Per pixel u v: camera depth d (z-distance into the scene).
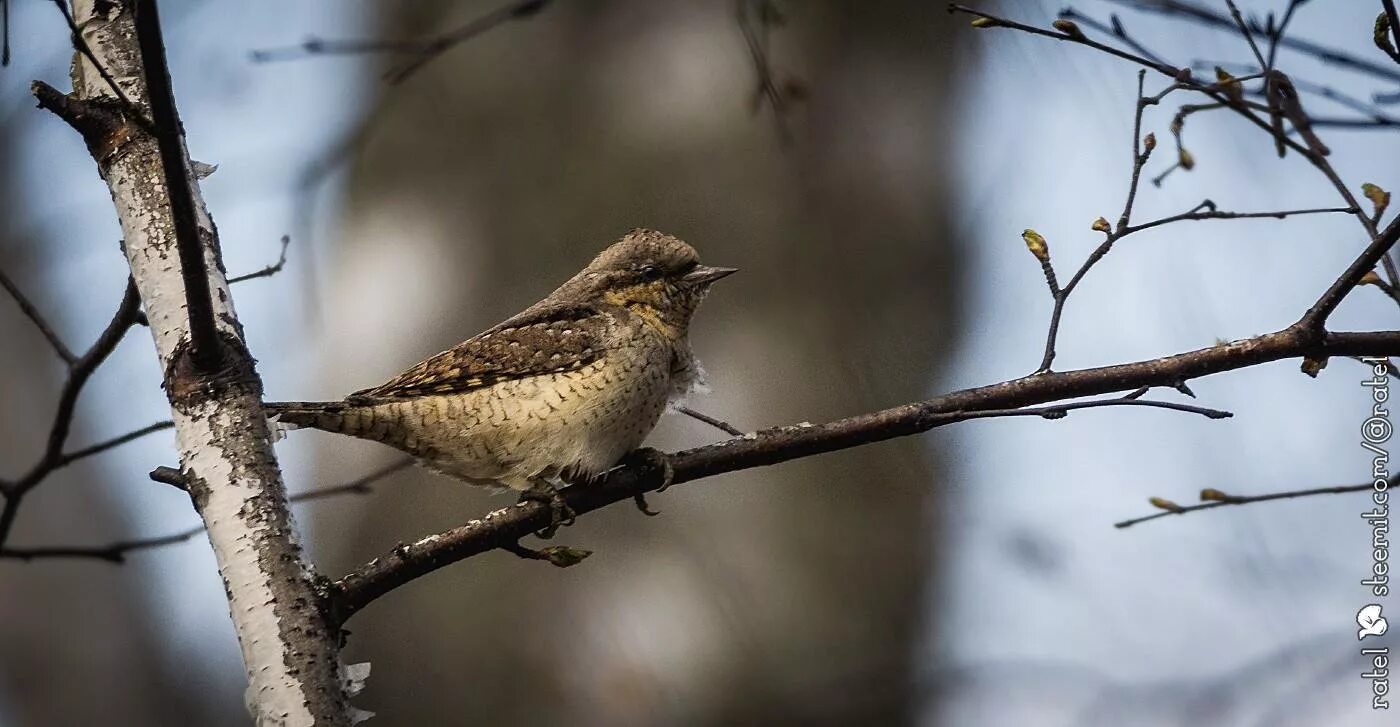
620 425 9.27
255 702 6.02
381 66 12.20
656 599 10.62
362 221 12.00
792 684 10.38
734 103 11.65
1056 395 7.47
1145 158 7.34
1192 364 7.43
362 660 10.89
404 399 8.91
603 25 12.09
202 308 6.23
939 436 11.35
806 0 12.32
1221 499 7.90
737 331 11.13
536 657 10.55
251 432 6.43
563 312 9.48
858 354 11.05
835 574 10.79
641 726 10.23
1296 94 7.45
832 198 11.56
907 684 10.38
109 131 6.99
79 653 14.21
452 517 11.20
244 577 6.17
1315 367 7.43
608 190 11.47
